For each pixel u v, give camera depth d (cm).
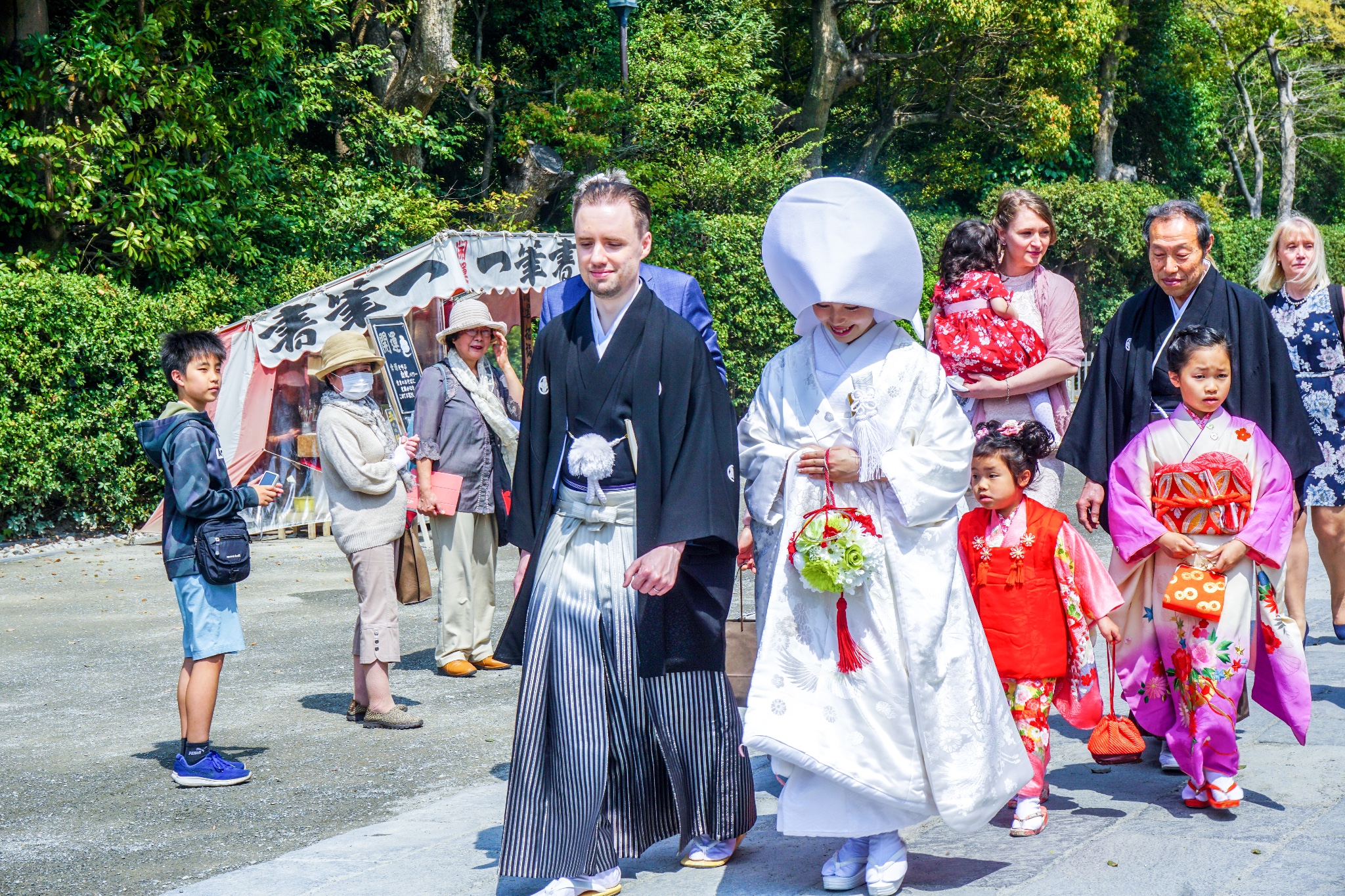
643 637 318
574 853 311
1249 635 363
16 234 1248
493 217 1750
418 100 1688
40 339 1091
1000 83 2491
